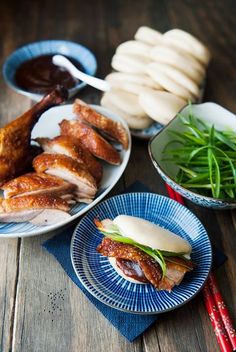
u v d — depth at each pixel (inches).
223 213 23.9
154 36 31.3
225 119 26.4
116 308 18.7
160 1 42.9
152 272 19.2
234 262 21.7
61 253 21.9
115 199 23.1
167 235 19.9
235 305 20.0
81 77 28.9
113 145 26.6
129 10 41.6
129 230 19.8
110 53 35.9
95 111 26.1
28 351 18.8
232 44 36.7
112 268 20.8
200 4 42.3
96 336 19.1
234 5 41.9
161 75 27.5
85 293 20.3
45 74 32.2
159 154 24.8
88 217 22.3
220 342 18.5
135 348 18.8
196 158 24.7
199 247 21.1
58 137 25.1
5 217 22.1
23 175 23.5
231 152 24.4
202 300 20.1
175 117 25.7
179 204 22.8
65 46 34.2
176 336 19.1
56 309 20.1
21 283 21.1
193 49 29.2
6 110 30.6
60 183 22.9
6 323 19.7
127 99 28.1
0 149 23.3
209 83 32.3
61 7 42.3
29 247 22.5
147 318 19.3
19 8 42.3
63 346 18.9
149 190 25.1
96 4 42.6
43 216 22.4
